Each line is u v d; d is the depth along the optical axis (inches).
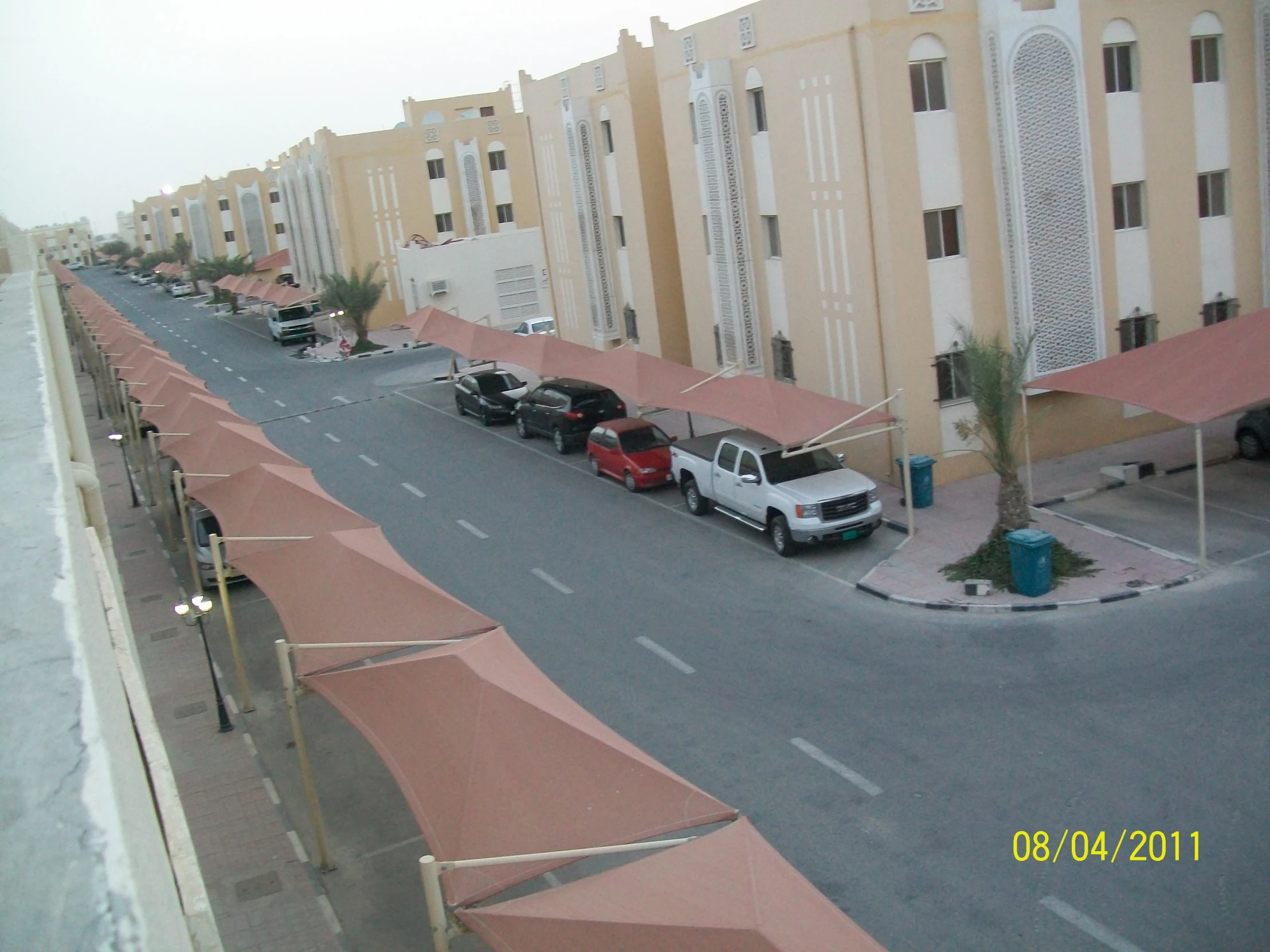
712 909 301.4
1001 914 418.0
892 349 908.6
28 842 60.9
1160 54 955.3
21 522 103.7
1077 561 725.3
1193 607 651.5
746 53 1013.8
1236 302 1027.9
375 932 458.3
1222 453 921.5
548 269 1600.6
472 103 2753.4
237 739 637.9
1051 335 936.3
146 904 59.4
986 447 742.5
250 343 2437.3
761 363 1104.2
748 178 1058.1
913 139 879.7
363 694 462.6
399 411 1524.4
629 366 1089.4
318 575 591.5
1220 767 493.4
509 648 505.0
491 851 366.6
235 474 784.3
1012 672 605.3
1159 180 973.8
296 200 2778.1
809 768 535.2
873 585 744.3
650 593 788.6
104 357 1584.6
